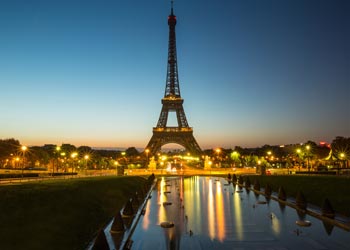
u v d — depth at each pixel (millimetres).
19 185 45375
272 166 194000
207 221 43625
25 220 32312
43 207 37250
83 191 51094
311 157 148875
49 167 179000
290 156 196000
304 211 48281
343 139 154125
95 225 38781
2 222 30375
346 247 31422
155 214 48969
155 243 33688
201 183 99625
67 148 179125
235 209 52625
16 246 27172
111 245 30469
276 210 51031
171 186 90688
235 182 96125
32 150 168875
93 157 192625
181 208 54031
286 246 31922
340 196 50625
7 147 166375
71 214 38719
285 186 71938
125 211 45281
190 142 198375
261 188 80375
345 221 39594
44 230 31516
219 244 33031
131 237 36000
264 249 31172
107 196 56906
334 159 132000
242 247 31875
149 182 85812
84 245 31281
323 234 36031
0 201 34406
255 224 41438
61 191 45344
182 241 34250
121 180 80500
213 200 63281
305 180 69562
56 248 28953
